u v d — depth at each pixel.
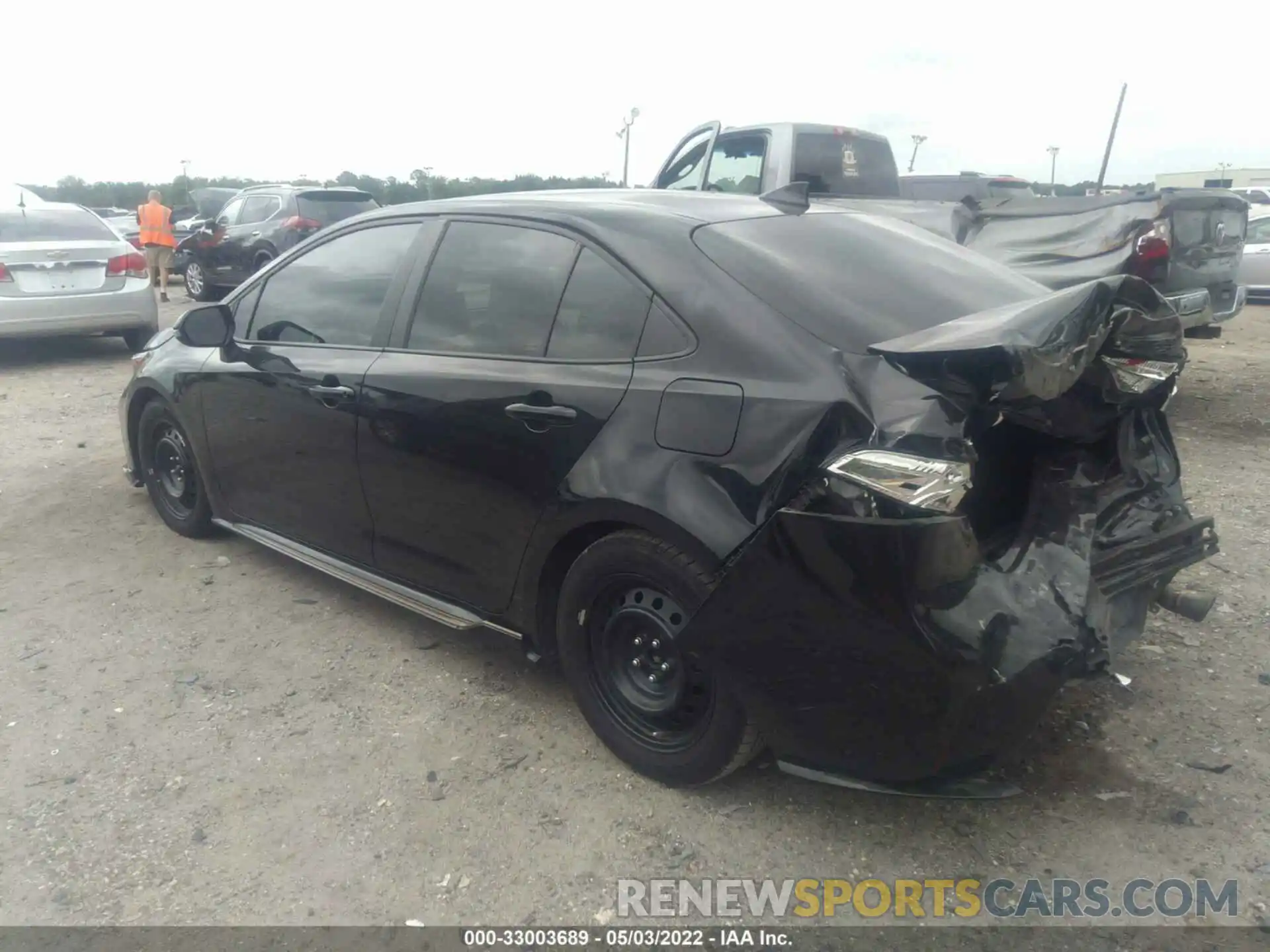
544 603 3.40
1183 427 7.55
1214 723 3.45
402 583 3.94
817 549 2.57
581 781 3.21
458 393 3.47
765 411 2.72
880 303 2.97
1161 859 2.84
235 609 4.45
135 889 2.77
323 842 2.95
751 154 8.45
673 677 3.08
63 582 4.73
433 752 3.37
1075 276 7.31
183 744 3.43
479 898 2.74
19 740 3.45
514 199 3.74
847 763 2.73
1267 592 4.43
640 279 3.13
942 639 2.50
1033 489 2.95
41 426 7.59
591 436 3.08
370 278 4.04
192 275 16.23
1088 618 2.73
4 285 9.58
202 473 4.88
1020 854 2.88
